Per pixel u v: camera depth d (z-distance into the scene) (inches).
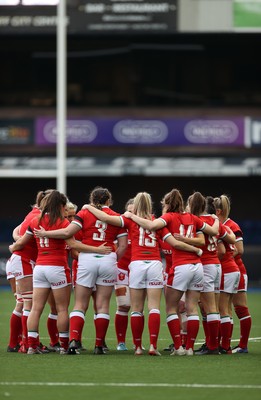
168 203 1745.8
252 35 5251.0
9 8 4891.7
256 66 5393.7
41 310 1755.7
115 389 1343.5
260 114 5334.6
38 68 5388.8
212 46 5388.8
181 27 4768.7
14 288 1861.5
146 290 1759.4
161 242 1834.4
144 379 1434.5
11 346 1814.7
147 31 4739.2
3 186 5423.2
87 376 1461.6
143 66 5418.3
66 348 1764.3
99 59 5398.6
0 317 2672.2
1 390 1333.7
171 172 5187.0
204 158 5270.7
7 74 5393.7
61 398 1270.9
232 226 1844.2
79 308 1744.6
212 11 4773.6
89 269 1737.2
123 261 1875.0
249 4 4788.4
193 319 1745.8
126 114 5315.0
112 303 3275.1
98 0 4707.2
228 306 1828.2
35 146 5329.7
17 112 5324.8
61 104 4013.3
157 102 5433.1
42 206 1740.9
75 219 1739.7
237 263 1850.4
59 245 1738.4
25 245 1781.5
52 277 1728.6
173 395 1296.8
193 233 1737.2
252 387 1363.2
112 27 4726.9
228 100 5403.5
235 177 5413.4
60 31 4010.8
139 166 5196.9
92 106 5334.6
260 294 3934.5
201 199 1774.1
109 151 5354.3
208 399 1266.0
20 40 5329.7
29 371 1513.3
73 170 5172.2
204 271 1775.3
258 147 5295.3
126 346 1967.3
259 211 5403.5
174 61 5413.4
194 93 5423.2
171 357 1710.1
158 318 1732.3
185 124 5295.3
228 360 1668.3
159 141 5290.4
